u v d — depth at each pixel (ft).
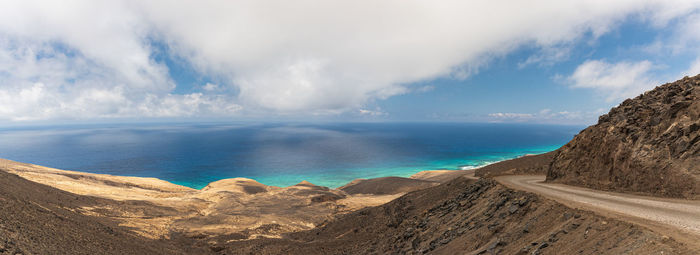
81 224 124.88
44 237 86.99
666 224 53.31
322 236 210.59
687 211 64.03
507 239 73.72
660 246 42.39
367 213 217.77
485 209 101.24
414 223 139.44
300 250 177.17
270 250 180.86
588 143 127.65
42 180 339.98
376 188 497.46
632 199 80.89
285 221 282.77
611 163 109.70
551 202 77.36
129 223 211.20
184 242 196.95
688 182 78.54
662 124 99.04
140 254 120.98
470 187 140.56
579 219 63.05
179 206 311.68
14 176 199.41
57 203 189.06
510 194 98.84
